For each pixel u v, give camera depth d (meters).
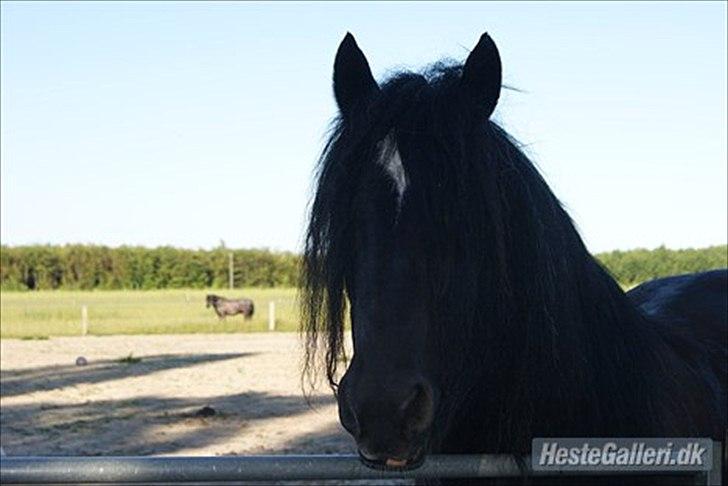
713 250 33.25
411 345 2.08
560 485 2.51
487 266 2.23
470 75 2.33
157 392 13.89
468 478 2.53
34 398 13.22
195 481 2.29
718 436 2.81
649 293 3.78
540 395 2.40
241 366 17.75
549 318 2.35
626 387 2.54
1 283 60.28
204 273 63.22
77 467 2.25
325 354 2.38
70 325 30.98
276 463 2.29
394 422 2.01
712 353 3.11
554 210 2.46
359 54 2.45
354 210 2.21
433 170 2.17
